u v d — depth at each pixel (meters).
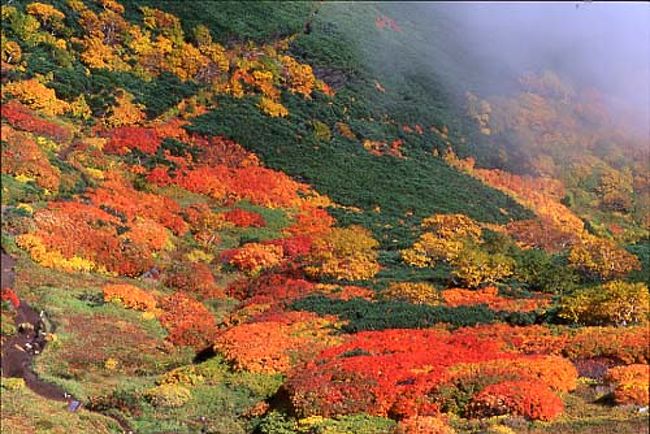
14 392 29.64
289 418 28.05
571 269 55.41
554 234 75.75
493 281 51.19
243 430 28.94
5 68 69.56
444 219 68.62
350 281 51.44
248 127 84.19
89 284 43.25
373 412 27.58
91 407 30.05
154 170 68.06
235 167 75.81
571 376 28.95
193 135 78.25
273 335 36.47
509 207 87.69
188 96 85.69
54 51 77.38
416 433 24.62
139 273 48.22
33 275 41.59
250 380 32.44
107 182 61.56
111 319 39.34
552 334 35.97
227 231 62.38
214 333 40.03
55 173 56.25
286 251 57.72
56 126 66.12
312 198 74.69
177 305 43.31
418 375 28.77
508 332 36.81
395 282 50.75
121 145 70.19
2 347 33.94
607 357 32.03
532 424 25.19
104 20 87.06
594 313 39.16
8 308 36.75
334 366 30.53
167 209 61.16
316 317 41.03
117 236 50.75
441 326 39.75
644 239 82.69
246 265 54.97
